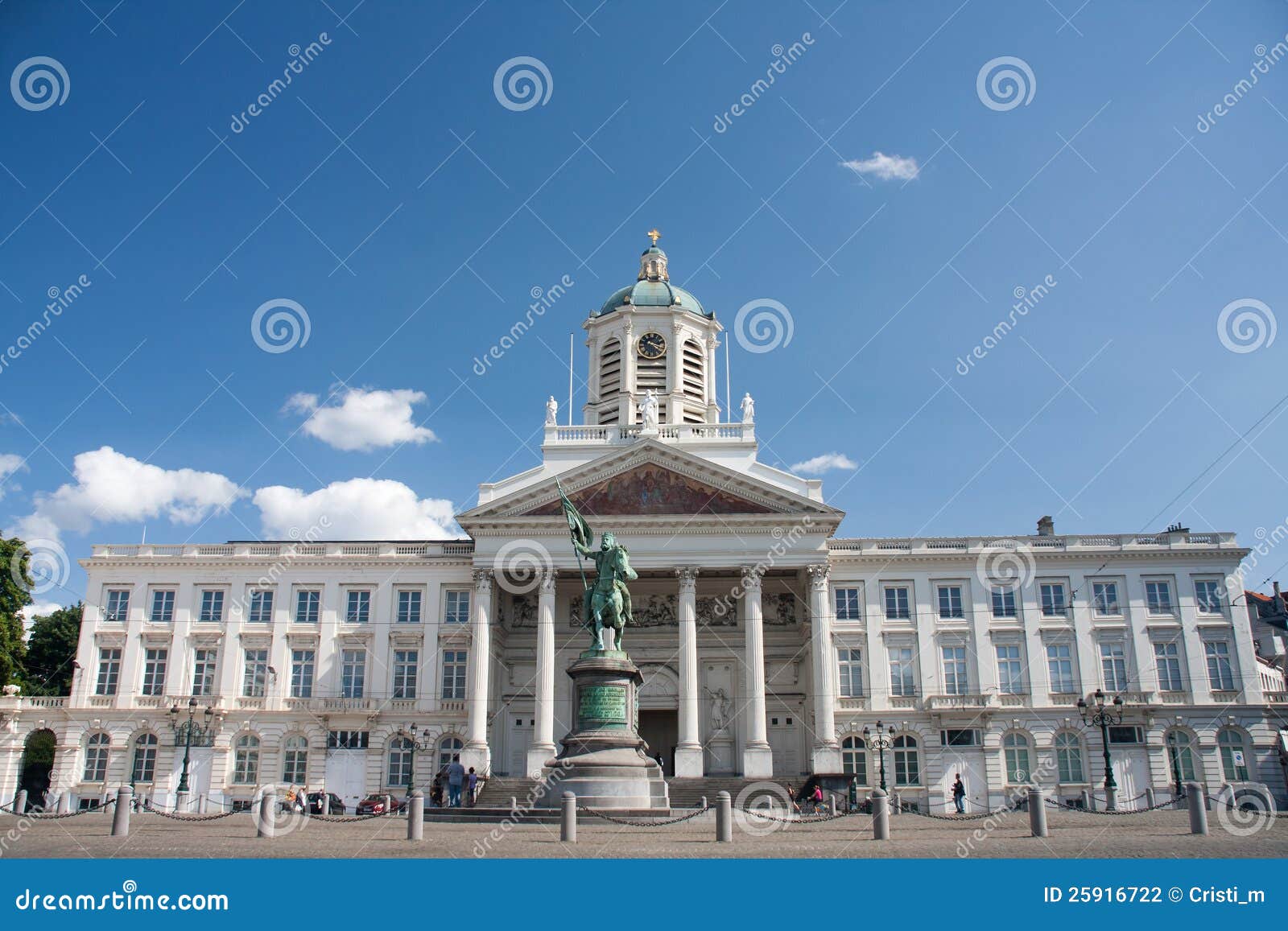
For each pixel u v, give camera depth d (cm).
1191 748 6081
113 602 6488
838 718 6181
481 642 5866
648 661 6494
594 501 6050
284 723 6191
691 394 7512
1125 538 6444
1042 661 6256
